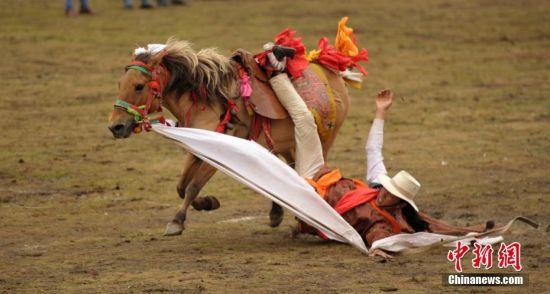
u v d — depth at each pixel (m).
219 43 48.59
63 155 30.91
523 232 21.52
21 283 17.28
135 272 18.02
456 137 34.09
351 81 23.50
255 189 19.38
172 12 58.81
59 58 45.62
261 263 18.59
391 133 34.78
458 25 56.50
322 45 22.56
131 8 60.03
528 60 47.94
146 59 19.92
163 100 20.48
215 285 16.95
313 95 21.44
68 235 21.70
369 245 19.44
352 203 19.38
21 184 27.22
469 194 26.14
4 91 39.69
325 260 18.80
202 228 22.48
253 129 20.95
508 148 32.38
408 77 44.31
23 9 58.91
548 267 18.11
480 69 46.00
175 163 30.33
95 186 27.20
